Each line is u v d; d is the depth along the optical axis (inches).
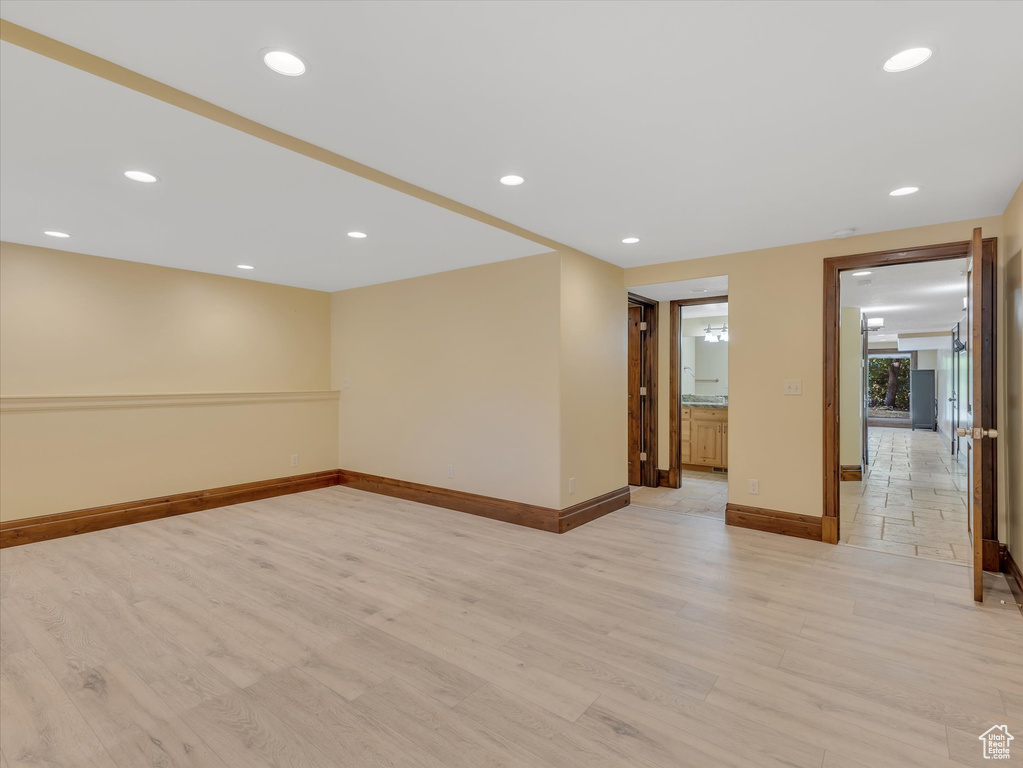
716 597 111.5
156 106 73.0
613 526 163.8
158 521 168.1
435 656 88.3
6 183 101.9
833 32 60.2
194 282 186.2
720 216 127.6
